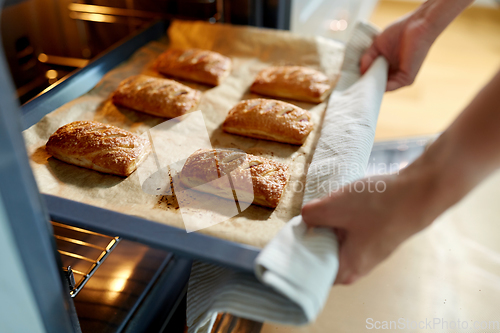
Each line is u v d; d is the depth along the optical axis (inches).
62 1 29.3
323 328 23.5
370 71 26.6
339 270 16.6
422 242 28.6
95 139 22.9
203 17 32.0
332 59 29.7
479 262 27.3
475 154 14.1
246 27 31.2
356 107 24.0
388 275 26.2
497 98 13.6
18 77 28.2
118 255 23.4
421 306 24.8
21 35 27.7
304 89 27.1
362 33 29.6
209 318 17.8
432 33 25.8
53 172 22.5
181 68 28.7
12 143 12.0
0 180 12.0
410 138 39.4
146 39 31.0
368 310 24.4
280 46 30.7
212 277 18.7
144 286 22.5
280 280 14.6
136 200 21.1
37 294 14.8
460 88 56.0
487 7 80.4
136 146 23.2
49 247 14.7
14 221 12.9
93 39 31.7
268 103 25.7
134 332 21.4
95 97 26.8
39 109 24.8
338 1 42.4
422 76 59.0
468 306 24.7
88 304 21.6
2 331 15.0
